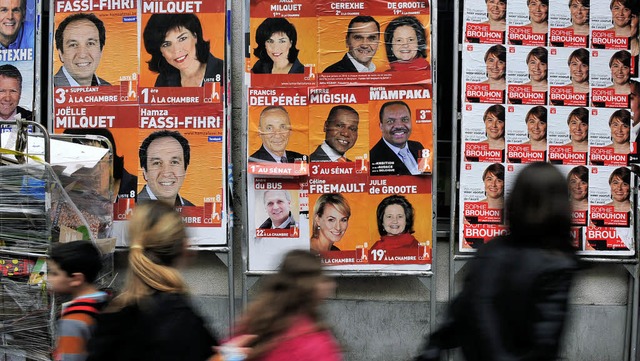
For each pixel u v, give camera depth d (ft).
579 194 21.42
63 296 17.21
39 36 21.84
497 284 8.53
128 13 21.50
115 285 21.59
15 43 21.88
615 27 21.27
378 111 21.18
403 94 21.12
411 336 22.11
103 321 9.16
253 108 21.29
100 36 21.57
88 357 9.25
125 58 21.56
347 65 21.21
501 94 21.29
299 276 8.87
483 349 8.43
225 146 21.45
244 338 8.89
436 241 21.58
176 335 8.99
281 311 8.76
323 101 21.24
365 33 21.13
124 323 9.07
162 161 21.49
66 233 17.65
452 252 21.34
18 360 17.10
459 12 21.27
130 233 9.64
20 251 16.90
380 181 21.22
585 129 21.35
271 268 21.40
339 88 21.22
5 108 21.93
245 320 9.23
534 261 8.39
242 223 21.45
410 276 21.40
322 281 8.98
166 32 21.43
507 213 9.00
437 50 21.86
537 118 21.34
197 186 21.50
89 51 21.57
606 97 21.35
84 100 21.58
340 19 21.17
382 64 21.15
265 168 21.27
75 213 17.90
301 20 21.21
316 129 21.26
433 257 21.15
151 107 21.50
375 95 21.18
